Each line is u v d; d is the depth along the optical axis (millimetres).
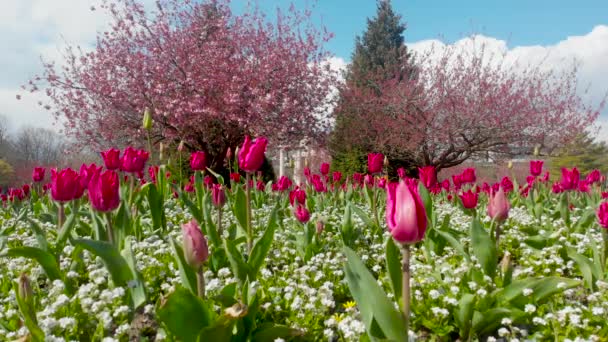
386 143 25781
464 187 10578
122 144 21938
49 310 2592
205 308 2117
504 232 5859
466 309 2795
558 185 8398
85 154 23906
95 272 3248
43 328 2418
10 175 42656
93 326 2723
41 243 3246
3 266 3910
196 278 2523
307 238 4383
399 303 2080
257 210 7453
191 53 20484
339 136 28016
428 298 3209
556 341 2580
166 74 20281
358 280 2137
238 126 20297
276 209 3047
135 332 2637
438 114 24203
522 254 4832
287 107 20297
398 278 2090
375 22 45156
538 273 4172
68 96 20484
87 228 4223
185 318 2064
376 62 43312
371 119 26297
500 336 2840
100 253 2592
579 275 4105
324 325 2969
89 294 2912
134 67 20172
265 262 4109
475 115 22812
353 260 2160
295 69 21500
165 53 20453
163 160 6188
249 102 19859
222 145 21781
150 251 4246
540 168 7465
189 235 2262
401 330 2004
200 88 19766
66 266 3703
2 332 2510
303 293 3303
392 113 26078
